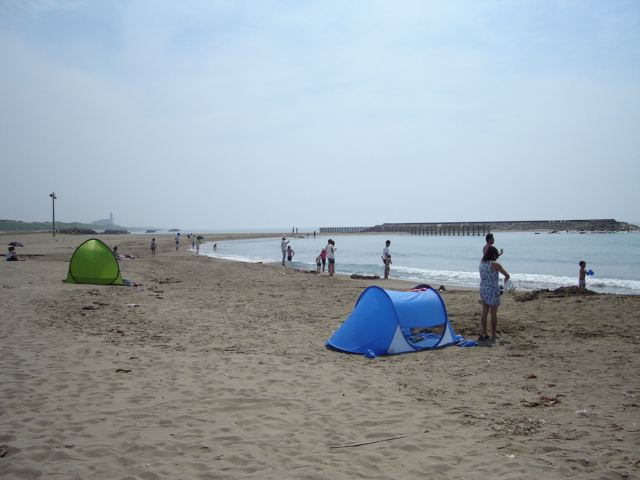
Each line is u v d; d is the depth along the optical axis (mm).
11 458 3475
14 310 9672
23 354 6371
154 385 5352
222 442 3914
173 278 18875
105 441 3840
